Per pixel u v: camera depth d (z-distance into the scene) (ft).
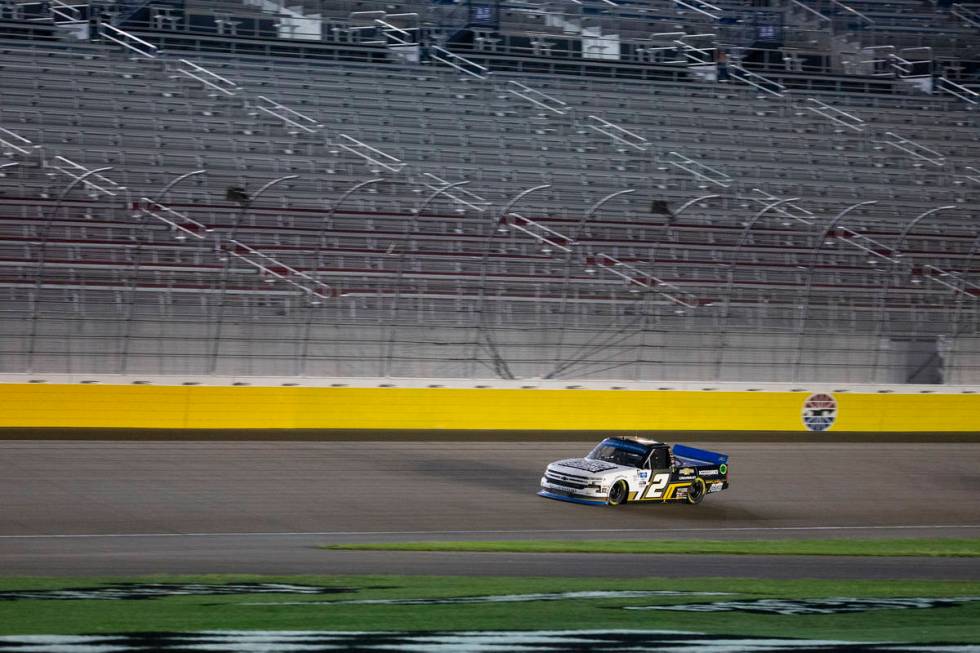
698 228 241.14
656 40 342.03
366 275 210.38
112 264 200.64
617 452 147.23
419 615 68.85
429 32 325.62
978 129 324.39
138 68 276.00
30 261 197.67
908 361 229.25
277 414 180.65
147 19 302.45
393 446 175.63
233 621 64.80
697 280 230.89
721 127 305.12
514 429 192.75
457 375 204.23
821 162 298.97
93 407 169.68
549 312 215.51
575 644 61.82
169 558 95.04
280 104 277.23
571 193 255.70
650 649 61.31
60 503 124.06
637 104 309.01
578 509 139.03
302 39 314.76
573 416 196.65
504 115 291.99
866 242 249.75
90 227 208.44
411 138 274.36
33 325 179.52
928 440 216.33
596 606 74.69
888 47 357.61
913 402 217.36
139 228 208.64
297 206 231.71
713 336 217.56
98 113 254.27
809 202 265.54
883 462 188.85
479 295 206.49
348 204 234.58
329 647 58.70
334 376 198.18
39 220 206.18
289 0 315.99
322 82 288.71
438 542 109.91
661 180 271.69
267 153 254.88
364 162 257.14
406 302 208.85
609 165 278.05
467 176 260.62
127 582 79.20
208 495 133.18
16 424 165.07
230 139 256.93
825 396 211.61
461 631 64.34
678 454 155.94
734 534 128.77
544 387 198.08
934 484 174.70
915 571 104.42
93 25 295.07
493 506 136.98
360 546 105.19
